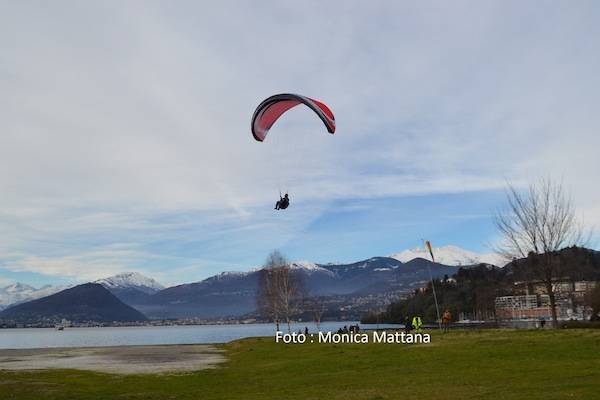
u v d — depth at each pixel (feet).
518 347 123.34
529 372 92.48
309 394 86.28
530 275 194.08
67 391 101.91
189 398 91.86
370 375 106.52
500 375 91.86
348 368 120.37
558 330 157.38
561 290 215.72
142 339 645.10
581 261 201.98
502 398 69.51
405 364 117.39
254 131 124.16
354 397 79.10
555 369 93.25
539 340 131.64
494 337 147.64
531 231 188.55
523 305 476.13
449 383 87.45
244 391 96.68
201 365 155.74
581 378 82.28
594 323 226.99
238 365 150.82
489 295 479.41
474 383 85.35
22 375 129.59
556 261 188.55
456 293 625.41
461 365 108.17
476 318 564.30
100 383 113.60
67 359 186.80
